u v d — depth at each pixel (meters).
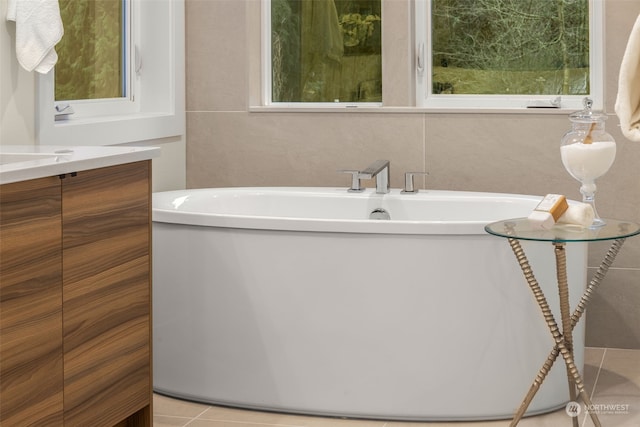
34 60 2.98
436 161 3.94
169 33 4.09
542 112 3.79
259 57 4.29
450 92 4.12
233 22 4.16
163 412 3.12
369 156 4.02
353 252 2.97
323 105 4.25
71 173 2.31
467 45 4.08
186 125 4.26
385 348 2.98
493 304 2.95
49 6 2.99
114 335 2.54
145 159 2.65
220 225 3.10
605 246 3.76
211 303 3.15
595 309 3.82
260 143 4.16
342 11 4.23
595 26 3.89
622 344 3.81
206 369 3.18
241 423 3.01
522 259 2.44
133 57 4.08
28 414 2.18
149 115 3.98
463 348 2.96
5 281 2.08
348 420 3.04
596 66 3.90
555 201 2.37
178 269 3.19
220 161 4.23
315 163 4.10
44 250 2.21
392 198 3.76
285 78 4.31
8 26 3.00
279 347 3.08
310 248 3.01
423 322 2.96
